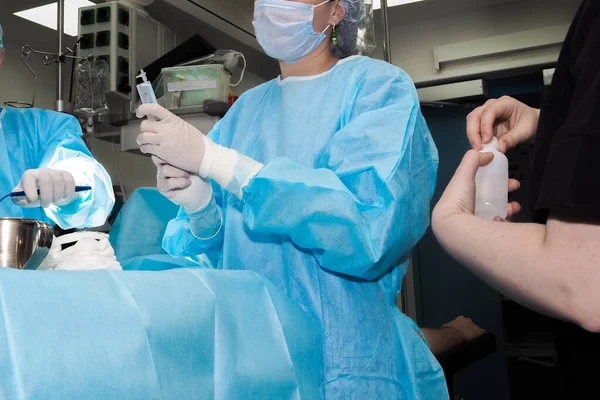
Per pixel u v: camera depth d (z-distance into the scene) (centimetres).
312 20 139
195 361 81
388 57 268
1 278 66
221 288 93
